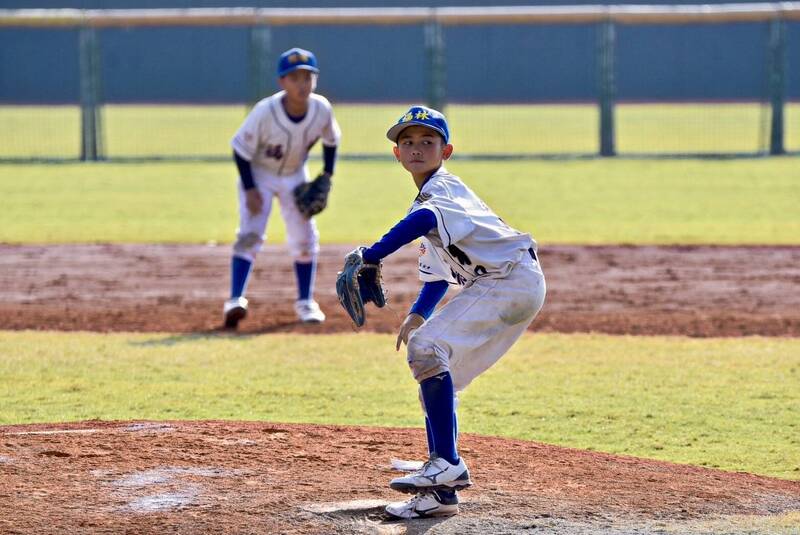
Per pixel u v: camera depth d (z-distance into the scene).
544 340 29.47
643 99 150.12
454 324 13.89
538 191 62.84
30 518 13.80
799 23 147.50
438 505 14.02
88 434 18.64
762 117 80.75
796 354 27.58
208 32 153.25
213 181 69.56
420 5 151.50
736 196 60.06
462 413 22.06
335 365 26.59
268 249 45.50
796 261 41.59
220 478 15.77
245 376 25.38
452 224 13.48
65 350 28.08
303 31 151.50
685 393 23.67
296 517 13.93
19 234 48.22
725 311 33.44
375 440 18.53
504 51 152.38
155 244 45.94
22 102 153.25
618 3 148.00
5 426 19.62
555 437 20.23
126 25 78.50
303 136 31.22
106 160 80.31
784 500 15.34
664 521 14.08
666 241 45.94
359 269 13.40
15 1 151.38
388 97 153.25
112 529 13.42
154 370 25.95
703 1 145.00
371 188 65.38
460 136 103.06
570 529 13.67
